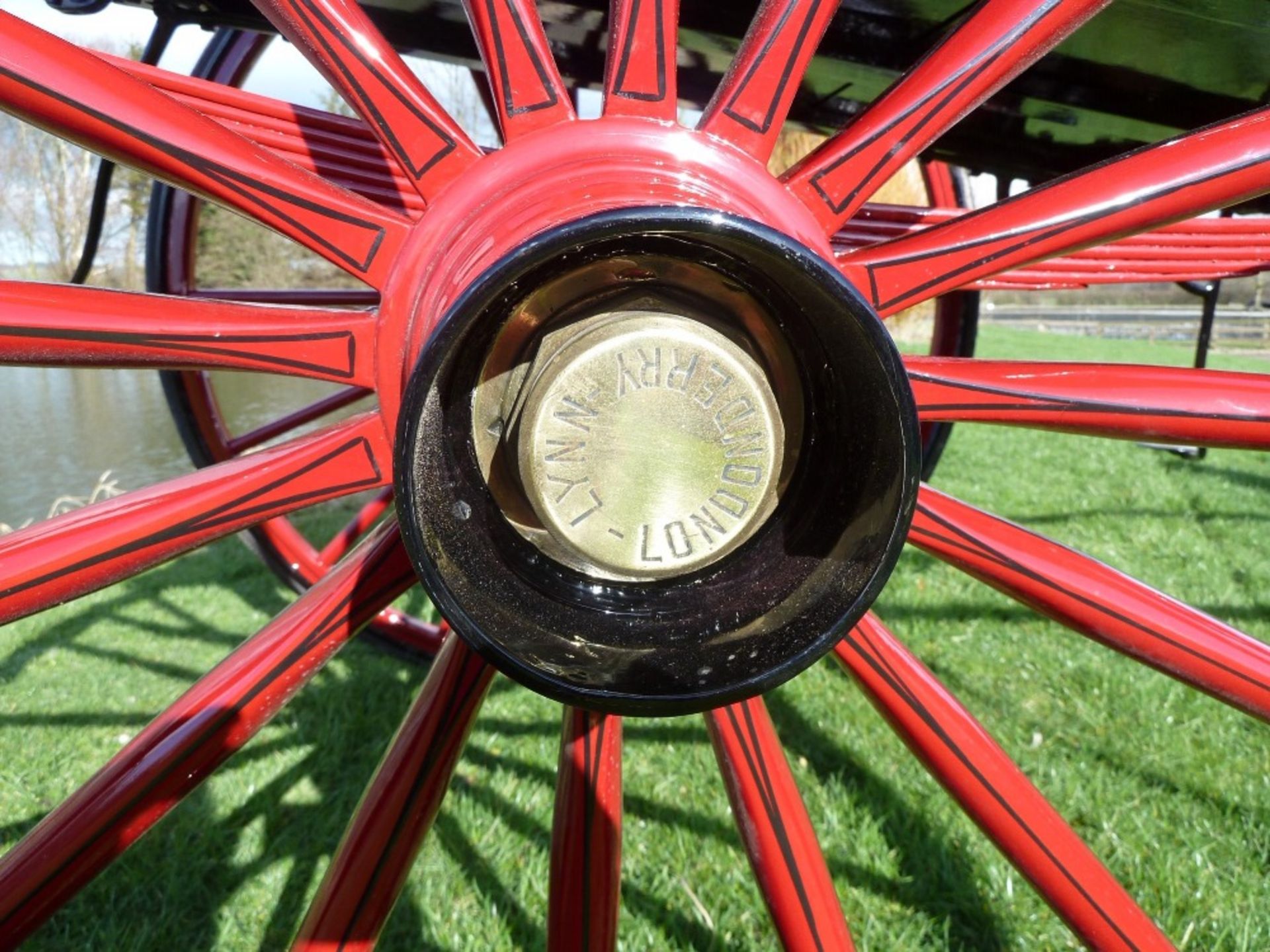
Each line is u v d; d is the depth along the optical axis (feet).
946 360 2.86
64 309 2.41
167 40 4.89
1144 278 5.95
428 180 2.59
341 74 2.53
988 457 15.49
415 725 3.10
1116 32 4.43
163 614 9.21
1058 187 2.67
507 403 2.42
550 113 2.57
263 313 2.59
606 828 3.28
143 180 23.85
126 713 7.34
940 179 7.51
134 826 2.76
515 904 5.28
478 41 2.59
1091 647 8.05
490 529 2.47
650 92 2.57
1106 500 12.84
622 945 4.93
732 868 5.49
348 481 2.65
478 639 2.11
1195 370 2.88
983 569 3.05
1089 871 3.14
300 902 5.38
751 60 2.55
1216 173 2.63
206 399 7.29
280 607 9.36
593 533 2.32
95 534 2.45
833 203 2.65
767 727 3.15
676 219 1.89
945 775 3.17
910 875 5.46
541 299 2.32
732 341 2.33
